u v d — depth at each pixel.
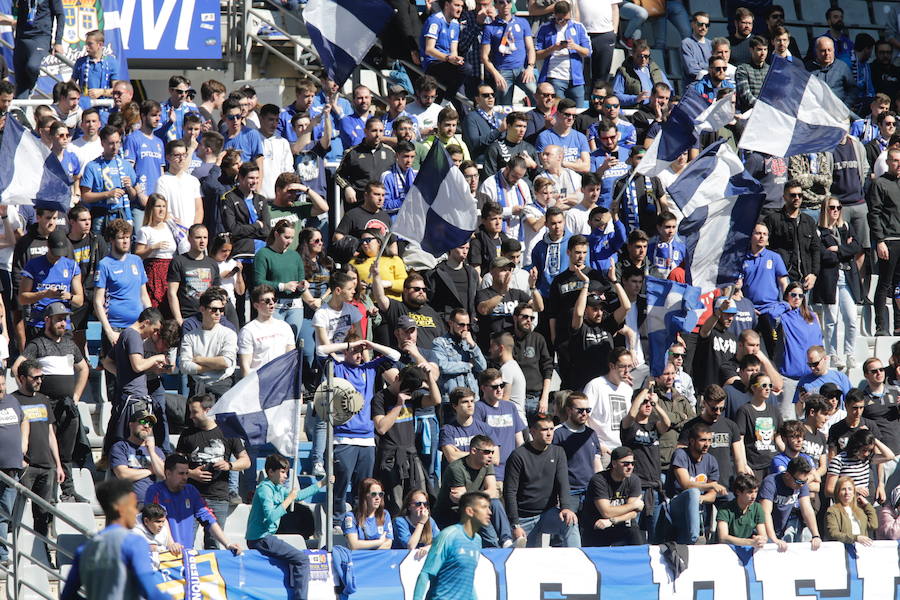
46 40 48.62
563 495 35.97
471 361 39.53
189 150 44.16
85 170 42.69
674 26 62.09
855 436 38.88
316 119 46.97
